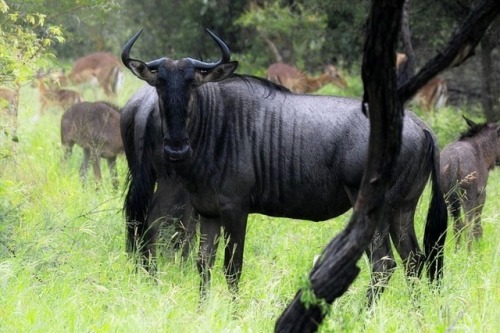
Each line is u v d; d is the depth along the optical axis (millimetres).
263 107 24156
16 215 26172
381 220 23359
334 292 15492
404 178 23594
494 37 48156
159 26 76125
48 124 49062
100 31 77938
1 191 26578
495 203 34500
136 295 21391
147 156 26484
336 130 23828
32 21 29531
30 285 21453
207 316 19766
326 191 24109
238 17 73875
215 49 74625
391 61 14656
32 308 19844
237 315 20922
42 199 31250
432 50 58000
